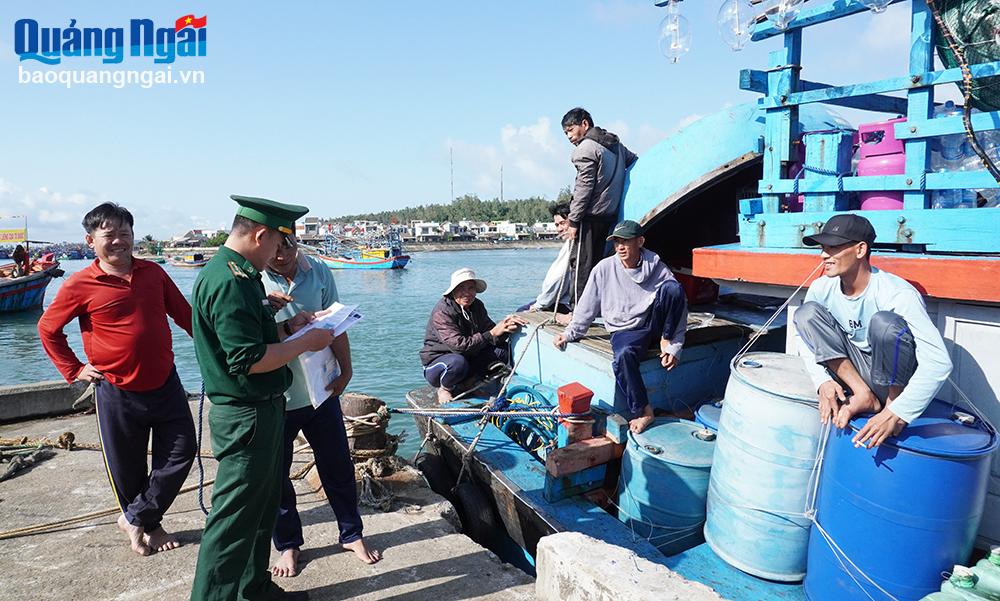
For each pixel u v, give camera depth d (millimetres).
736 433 3285
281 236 2633
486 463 4484
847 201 4082
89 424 5492
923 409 2590
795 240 4113
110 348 3117
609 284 4504
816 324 2912
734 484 3303
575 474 3992
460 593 3014
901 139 3535
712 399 4781
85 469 4473
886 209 3740
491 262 73312
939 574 2643
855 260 2861
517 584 3105
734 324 4875
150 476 3326
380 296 34500
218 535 2531
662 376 4555
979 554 3234
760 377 3291
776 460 3129
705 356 4750
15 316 27562
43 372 17156
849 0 3697
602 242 5582
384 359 16797
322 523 3713
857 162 4285
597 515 3812
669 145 5309
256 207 2527
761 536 3225
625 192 5488
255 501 2574
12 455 4590
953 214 3295
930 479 2564
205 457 4777
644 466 3789
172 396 3268
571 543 2812
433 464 5172
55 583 3047
